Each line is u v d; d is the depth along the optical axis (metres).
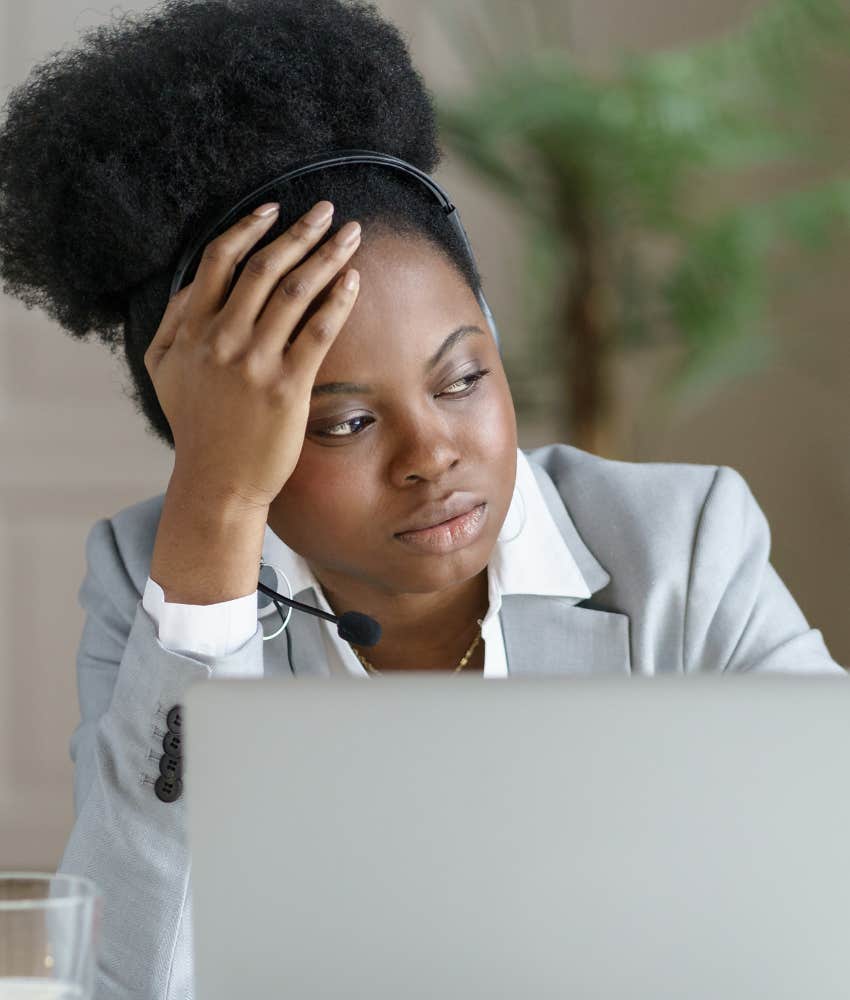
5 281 2.57
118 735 2.09
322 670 2.69
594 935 1.48
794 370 7.67
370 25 2.49
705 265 6.67
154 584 2.14
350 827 1.50
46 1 6.92
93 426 7.12
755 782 1.46
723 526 2.82
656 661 2.73
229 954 1.52
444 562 2.30
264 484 2.12
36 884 1.49
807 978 1.46
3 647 7.16
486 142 6.57
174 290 2.33
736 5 7.45
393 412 2.22
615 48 7.51
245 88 2.30
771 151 6.70
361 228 2.23
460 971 1.50
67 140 2.34
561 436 6.88
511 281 7.36
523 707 1.48
